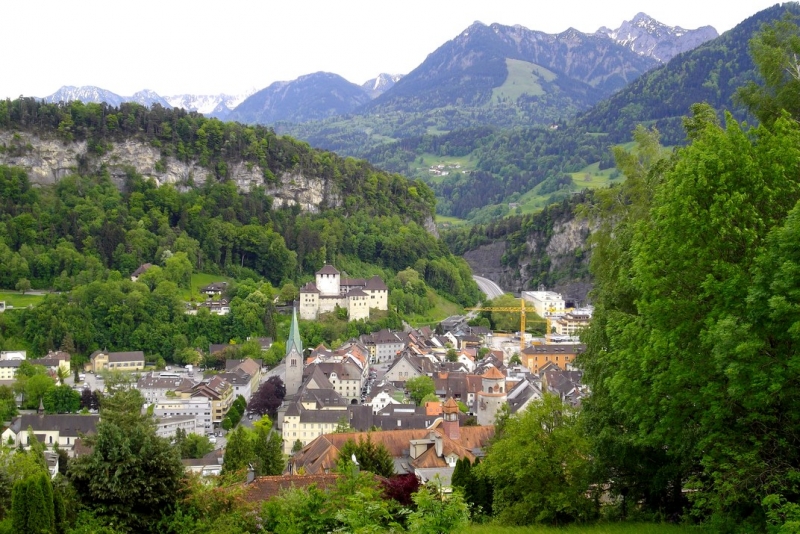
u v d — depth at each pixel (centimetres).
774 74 5581
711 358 3712
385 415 15175
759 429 3756
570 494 5050
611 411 5200
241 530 4356
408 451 10081
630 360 4222
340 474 4922
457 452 9556
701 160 3997
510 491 5469
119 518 4409
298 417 15100
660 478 4784
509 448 5434
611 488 5397
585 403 5916
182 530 4378
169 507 4556
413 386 18200
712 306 3800
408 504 5219
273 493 5650
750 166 3884
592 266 7419
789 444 3603
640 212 6631
